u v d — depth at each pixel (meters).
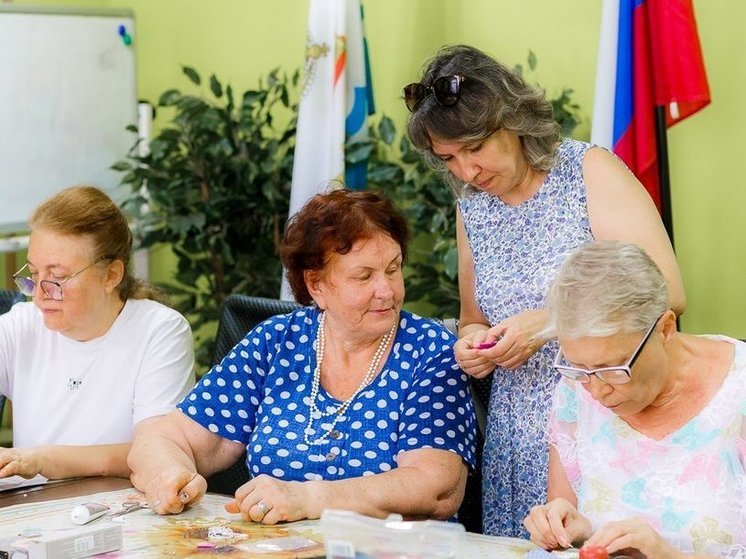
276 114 4.16
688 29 2.90
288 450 1.98
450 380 1.97
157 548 1.67
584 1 3.42
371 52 3.91
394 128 3.59
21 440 2.35
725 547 1.60
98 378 2.30
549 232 2.08
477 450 2.18
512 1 3.57
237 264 3.81
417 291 3.53
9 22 3.86
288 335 2.09
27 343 2.35
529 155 2.04
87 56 4.05
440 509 1.89
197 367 3.94
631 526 1.52
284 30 4.15
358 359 2.02
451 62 1.98
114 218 2.25
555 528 1.62
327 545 1.40
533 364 2.05
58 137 4.00
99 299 2.24
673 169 3.26
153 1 4.52
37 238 2.19
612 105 3.00
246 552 1.64
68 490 2.04
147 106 4.22
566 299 1.57
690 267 3.27
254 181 3.70
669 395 1.67
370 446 1.95
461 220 2.22
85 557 1.63
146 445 2.05
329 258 1.92
